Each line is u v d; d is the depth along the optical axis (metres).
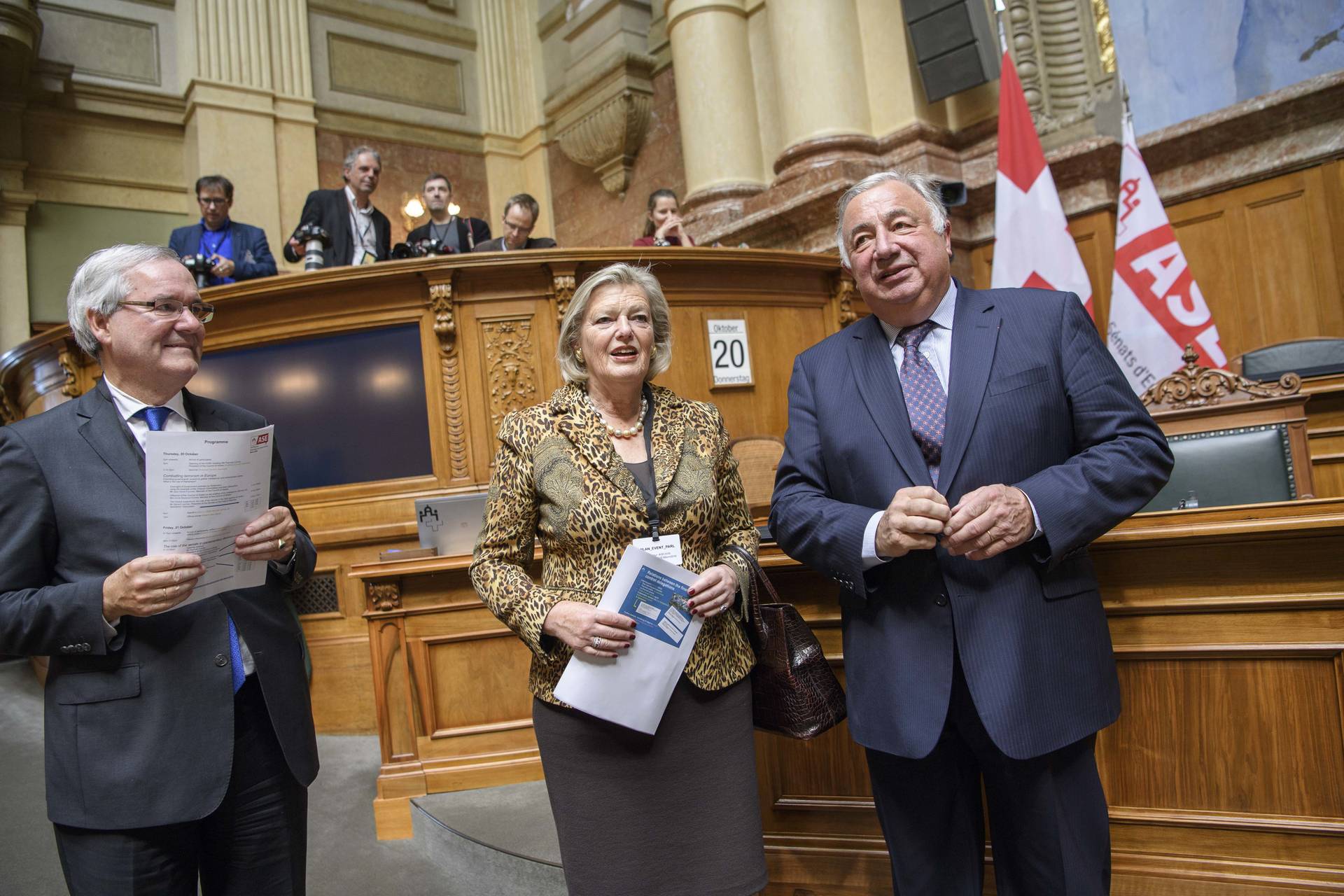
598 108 7.70
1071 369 1.49
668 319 1.76
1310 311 4.76
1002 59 5.16
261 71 7.45
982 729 1.47
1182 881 1.71
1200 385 2.68
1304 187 4.77
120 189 7.19
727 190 6.38
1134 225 4.73
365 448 3.70
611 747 1.52
